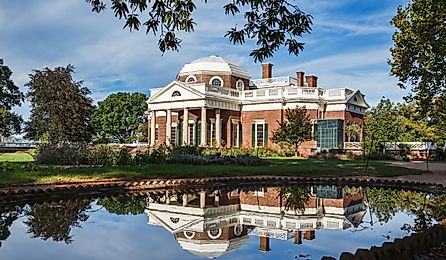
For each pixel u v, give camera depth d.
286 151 39.78
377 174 20.58
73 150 24.41
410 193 15.74
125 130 89.38
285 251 7.05
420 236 6.48
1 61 51.34
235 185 17.72
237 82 50.97
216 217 10.50
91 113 50.19
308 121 39.72
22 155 39.03
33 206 11.77
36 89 47.66
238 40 7.24
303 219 10.40
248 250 7.09
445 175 21.20
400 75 21.34
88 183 15.11
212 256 6.62
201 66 49.94
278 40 7.05
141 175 17.53
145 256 6.54
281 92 43.38
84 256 6.50
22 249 6.89
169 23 7.19
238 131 46.00
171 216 10.45
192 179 17.22
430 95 21.06
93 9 7.40
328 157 37.41
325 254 6.90
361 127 47.56
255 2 6.87
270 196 14.72
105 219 9.82
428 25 19.08
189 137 46.22
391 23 21.20
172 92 44.72
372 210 11.84
